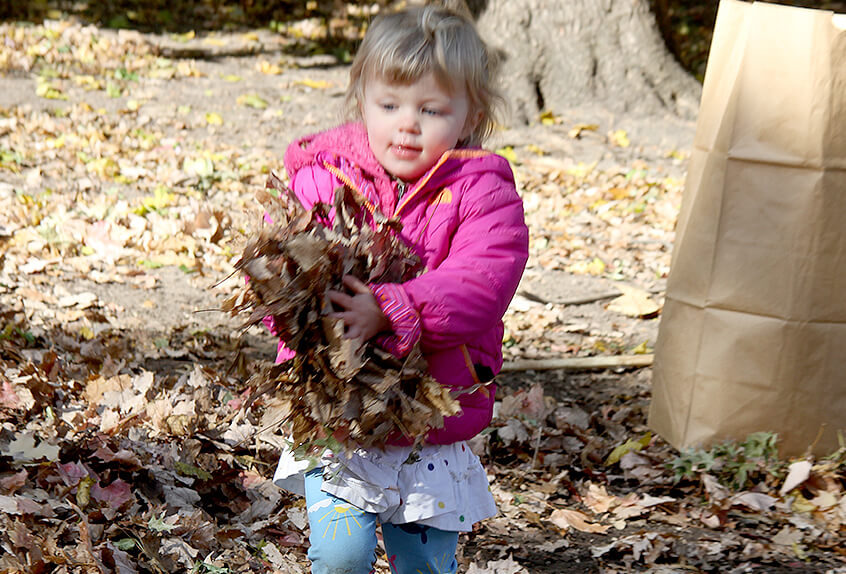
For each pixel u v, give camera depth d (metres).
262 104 9.94
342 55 12.38
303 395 2.33
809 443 3.93
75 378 4.22
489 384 2.51
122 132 8.52
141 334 4.91
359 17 13.94
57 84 9.90
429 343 2.33
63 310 5.12
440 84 2.39
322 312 2.25
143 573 2.98
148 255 6.04
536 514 3.70
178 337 4.98
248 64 11.60
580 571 3.38
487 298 2.33
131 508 3.24
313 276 2.22
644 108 10.00
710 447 4.02
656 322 5.77
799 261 3.82
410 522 2.45
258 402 4.11
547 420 4.46
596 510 3.78
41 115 8.66
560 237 7.04
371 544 2.41
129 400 3.96
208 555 3.10
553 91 10.06
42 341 4.65
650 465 4.06
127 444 3.56
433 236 2.43
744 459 3.92
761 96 3.79
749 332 3.91
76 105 9.20
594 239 7.07
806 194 3.78
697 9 14.52
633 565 3.44
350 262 2.28
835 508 3.73
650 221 7.46
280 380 2.37
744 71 3.80
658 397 4.25
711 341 3.98
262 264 2.23
